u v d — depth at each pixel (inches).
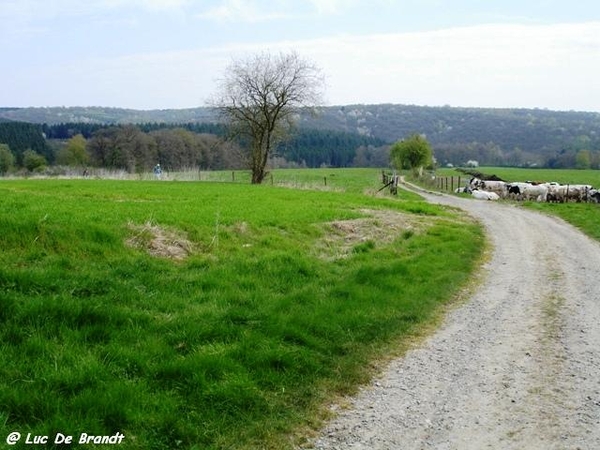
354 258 636.7
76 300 348.8
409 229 900.0
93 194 992.2
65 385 253.9
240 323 360.8
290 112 2091.5
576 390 313.3
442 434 259.9
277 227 754.8
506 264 703.1
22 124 4104.3
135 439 227.3
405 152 4037.9
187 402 260.7
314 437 254.4
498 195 1962.4
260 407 269.3
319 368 319.6
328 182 2605.8
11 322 308.2
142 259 505.0
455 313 472.4
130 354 290.7
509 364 353.4
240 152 2249.0
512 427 267.7
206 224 681.6
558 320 456.1
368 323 402.9
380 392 306.3
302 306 413.7
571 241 903.1
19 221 508.1
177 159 3690.9
